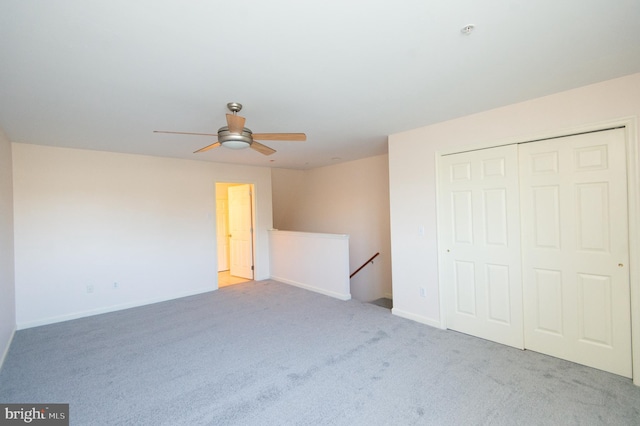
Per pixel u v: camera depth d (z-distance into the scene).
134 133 3.38
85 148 4.11
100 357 2.86
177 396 2.22
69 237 4.02
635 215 2.24
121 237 4.44
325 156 5.24
